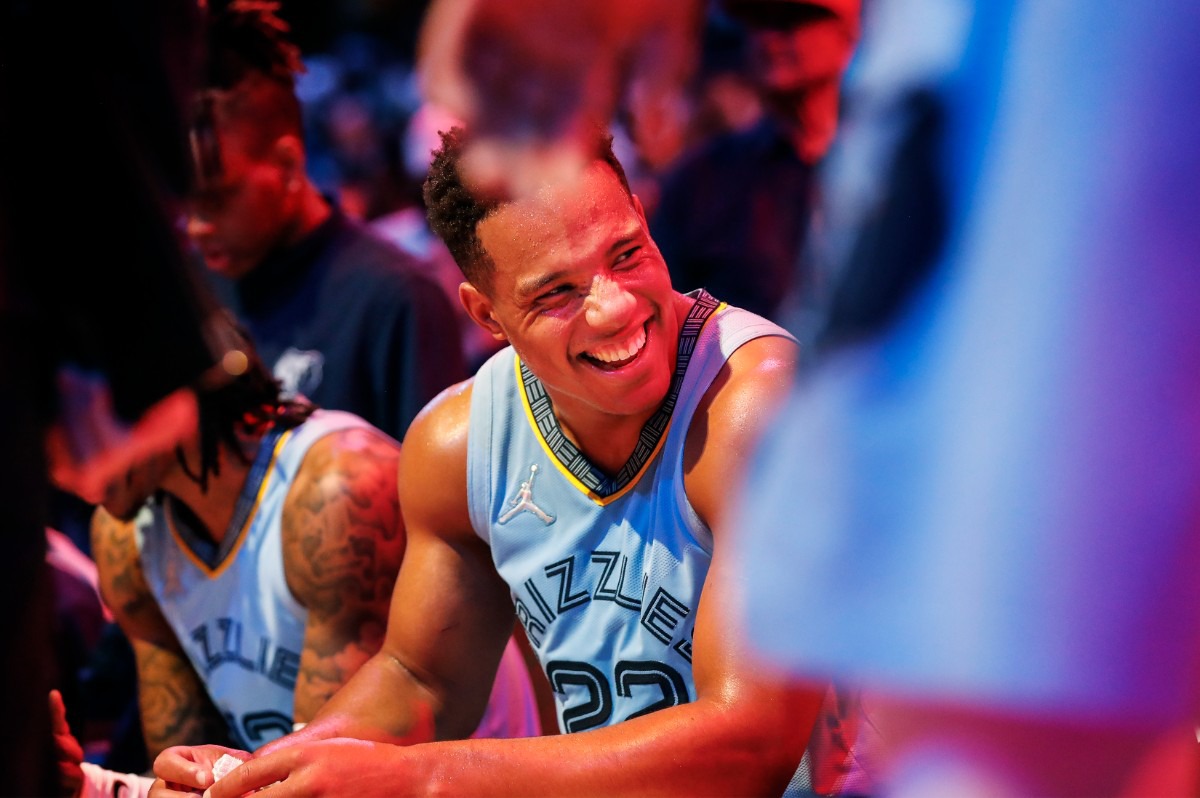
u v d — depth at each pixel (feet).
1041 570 2.00
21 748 3.46
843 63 6.31
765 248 6.82
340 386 7.75
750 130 6.75
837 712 4.42
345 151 12.72
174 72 3.79
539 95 2.48
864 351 2.15
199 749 4.91
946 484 2.06
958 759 2.11
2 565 3.42
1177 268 2.00
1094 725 2.01
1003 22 2.09
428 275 7.95
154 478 5.78
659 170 7.07
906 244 2.12
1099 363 2.01
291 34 13.03
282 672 5.96
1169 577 1.97
